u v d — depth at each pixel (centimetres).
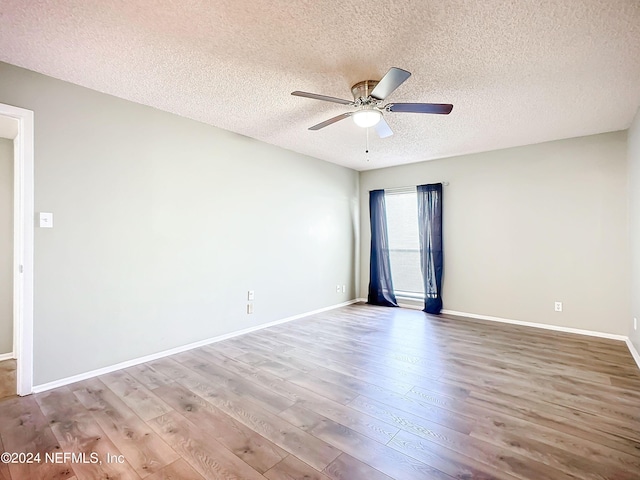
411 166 535
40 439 188
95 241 276
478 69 239
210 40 206
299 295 476
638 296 310
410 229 539
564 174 406
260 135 394
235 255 387
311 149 455
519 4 172
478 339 371
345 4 173
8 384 261
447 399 233
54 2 171
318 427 200
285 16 183
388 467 165
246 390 248
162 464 167
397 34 198
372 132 378
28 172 242
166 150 322
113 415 213
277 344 355
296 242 471
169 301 325
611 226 378
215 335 365
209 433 194
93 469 164
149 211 310
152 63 233
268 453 176
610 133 378
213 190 363
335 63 232
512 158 442
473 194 473
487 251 462
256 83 263
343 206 562
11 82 235
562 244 408
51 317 253
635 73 244
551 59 225
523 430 195
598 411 216
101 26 192
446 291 499
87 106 271
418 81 256
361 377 271
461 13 179
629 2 169
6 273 323
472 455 173
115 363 288
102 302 280
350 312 506
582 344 353
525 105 302
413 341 364
